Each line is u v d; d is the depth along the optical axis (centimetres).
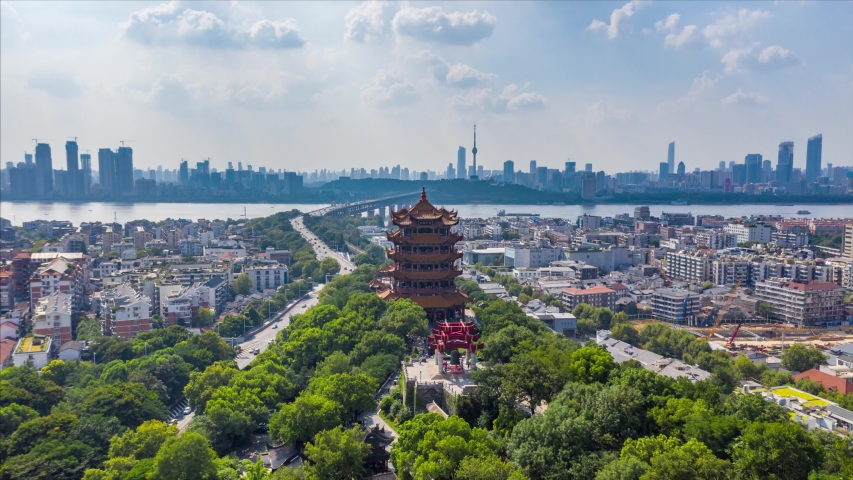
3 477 19988
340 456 18312
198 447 19325
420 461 16950
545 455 16225
